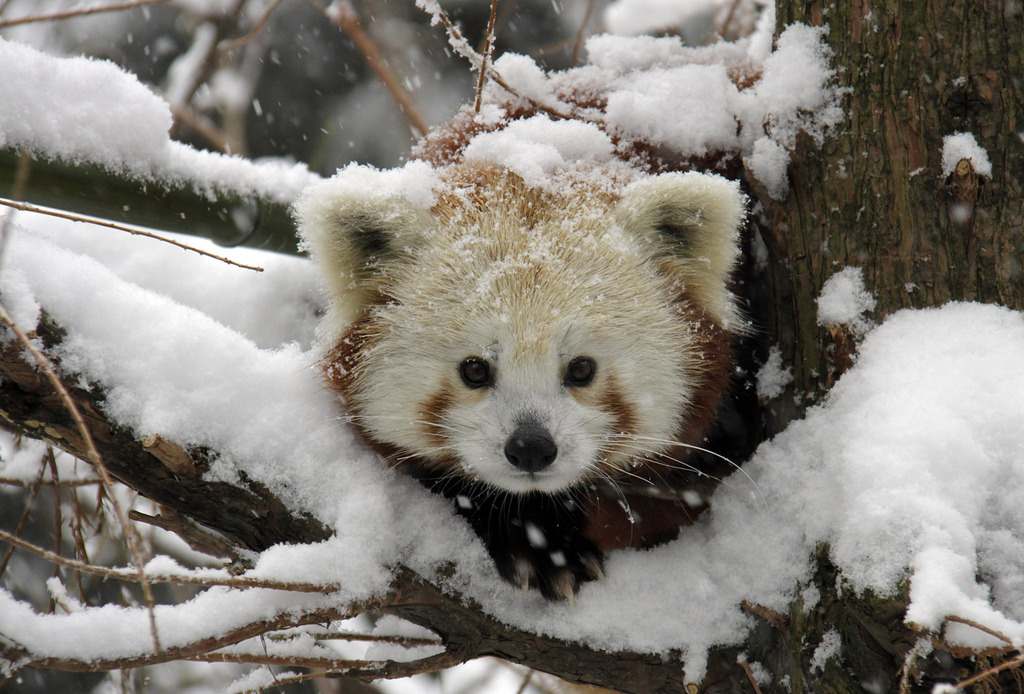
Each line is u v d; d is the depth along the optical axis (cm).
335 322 666
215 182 660
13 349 475
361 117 1255
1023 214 550
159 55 1262
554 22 1283
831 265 583
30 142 560
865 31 581
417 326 639
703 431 676
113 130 597
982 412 487
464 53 641
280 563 487
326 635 576
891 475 471
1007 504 467
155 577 439
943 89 561
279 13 1255
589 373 631
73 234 800
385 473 577
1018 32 562
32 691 913
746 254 712
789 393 595
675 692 537
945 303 551
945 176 555
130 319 534
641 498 688
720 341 676
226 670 958
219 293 791
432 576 544
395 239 652
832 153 589
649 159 693
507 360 618
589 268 633
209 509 525
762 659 528
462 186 661
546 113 708
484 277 623
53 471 673
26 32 1079
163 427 504
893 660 468
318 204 629
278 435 551
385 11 1243
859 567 464
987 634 410
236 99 1165
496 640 544
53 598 579
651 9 1119
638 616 544
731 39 1041
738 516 574
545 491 644
